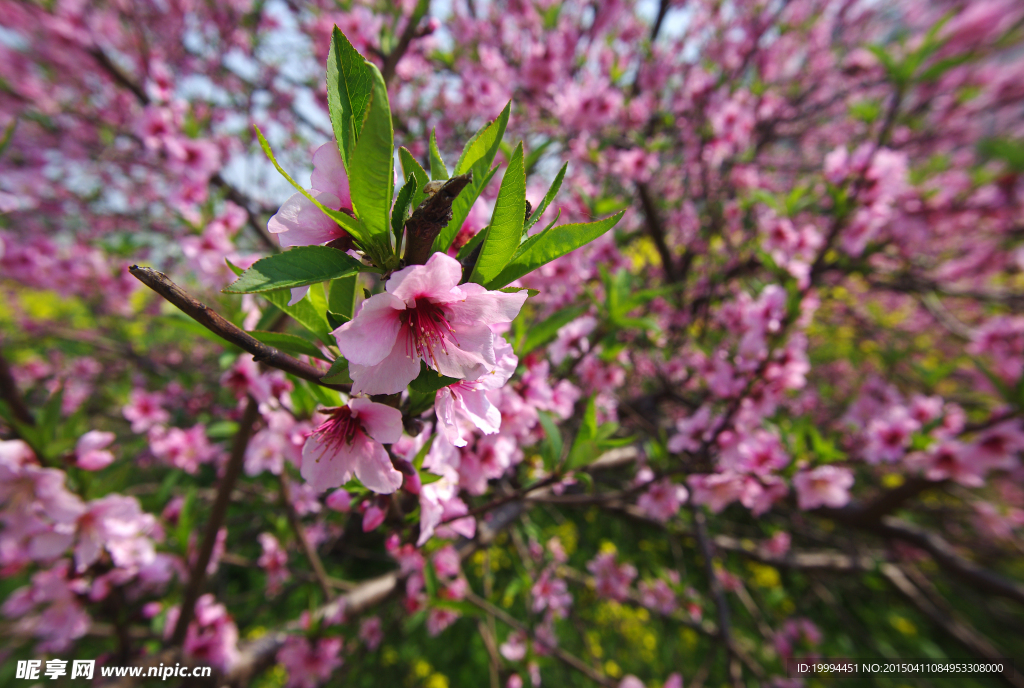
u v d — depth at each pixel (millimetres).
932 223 4473
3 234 4812
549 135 4434
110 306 6031
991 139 4039
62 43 4098
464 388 1067
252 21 5473
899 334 5672
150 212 6738
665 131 4914
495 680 3400
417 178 957
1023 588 4773
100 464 2066
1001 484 7094
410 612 3383
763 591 6188
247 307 1866
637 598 4570
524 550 4195
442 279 893
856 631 5492
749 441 2598
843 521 5633
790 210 3645
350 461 1102
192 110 3732
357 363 866
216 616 2812
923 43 3074
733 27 6117
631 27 5688
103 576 2420
